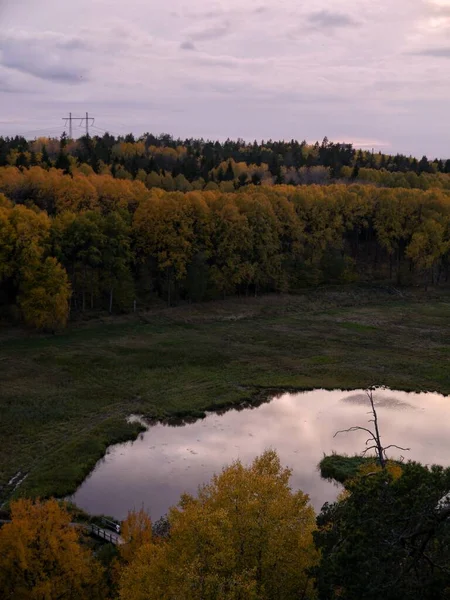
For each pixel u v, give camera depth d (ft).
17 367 202.08
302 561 64.44
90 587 80.69
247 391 194.18
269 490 68.39
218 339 245.24
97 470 142.20
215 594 58.18
